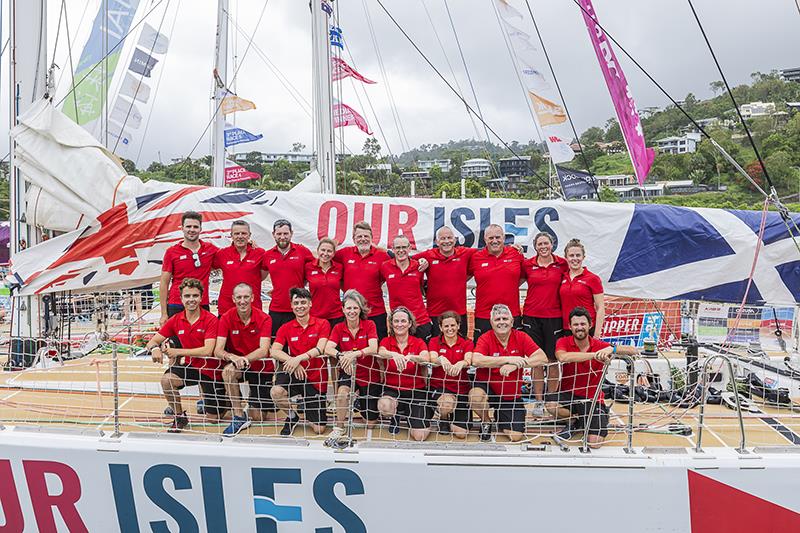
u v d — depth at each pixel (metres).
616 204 6.62
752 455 4.84
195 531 4.86
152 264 6.41
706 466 4.71
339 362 5.09
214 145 15.80
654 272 6.54
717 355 4.99
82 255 6.33
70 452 4.84
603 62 10.32
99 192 6.45
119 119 12.45
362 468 4.72
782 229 6.47
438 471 4.70
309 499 4.77
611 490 4.70
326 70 10.56
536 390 5.55
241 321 5.36
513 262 5.79
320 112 10.55
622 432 5.43
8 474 4.90
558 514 4.72
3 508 4.95
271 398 5.35
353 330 5.34
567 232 6.57
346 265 5.91
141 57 12.66
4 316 9.80
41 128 6.41
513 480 4.70
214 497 4.81
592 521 4.72
